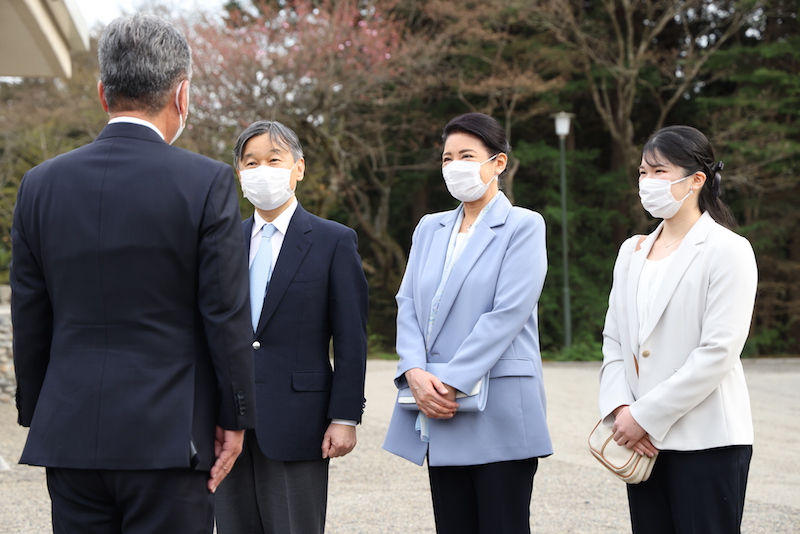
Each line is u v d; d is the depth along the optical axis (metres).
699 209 2.95
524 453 2.91
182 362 2.16
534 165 20.22
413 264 3.28
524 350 3.02
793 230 20.34
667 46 20.86
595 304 19.58
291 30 15.51
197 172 2.21
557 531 4.31
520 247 3.03
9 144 19.81
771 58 20.08
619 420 2.80
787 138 19.61
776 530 4.30
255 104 14.90
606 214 20.03
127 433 2.08
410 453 3.06
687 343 2.79
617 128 21.22
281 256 3.15
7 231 20.11
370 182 21.08
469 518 3.04
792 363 15.85
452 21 18.36
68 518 2.18
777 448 6.80
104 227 2.14
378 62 15.66
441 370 2.95
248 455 3.09
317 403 3.08
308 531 3.07
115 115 2.27
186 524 2.13
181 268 2.16
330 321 3.19
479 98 20.23
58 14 8.22
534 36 19.42
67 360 2.14
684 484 2.71
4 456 6.39
